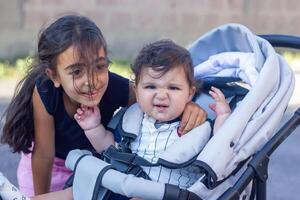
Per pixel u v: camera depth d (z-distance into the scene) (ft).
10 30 29.27
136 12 30.27
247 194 9.22
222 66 9.84
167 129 9.29
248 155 8.78
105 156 9.16
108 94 9.92
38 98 9.48
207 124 9.11
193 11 30.66
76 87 8.95
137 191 8.33
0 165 16.62
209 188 8.44
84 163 8.76
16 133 9.68
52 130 9.73
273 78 9.01
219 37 10.03
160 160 8.80
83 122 9.62
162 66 9.09
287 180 16.26
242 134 8.73
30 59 10.61
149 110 9.29
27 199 8.52
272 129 8.95
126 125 9.50
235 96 9.67
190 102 9.46
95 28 9.04
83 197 8.61
